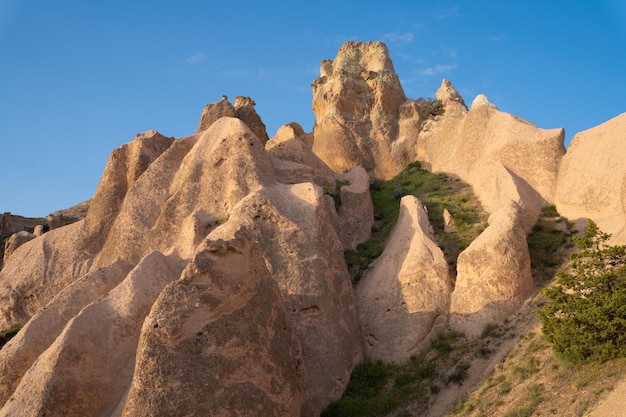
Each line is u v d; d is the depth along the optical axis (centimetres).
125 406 1739
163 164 3177
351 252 2936
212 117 4125
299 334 2256
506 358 2117
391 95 4266
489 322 2322
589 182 2773
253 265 1953
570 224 2759
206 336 1795
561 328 1919
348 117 4228
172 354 1759
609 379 1761
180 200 2911
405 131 4131
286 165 3278
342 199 3186
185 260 2569
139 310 2166
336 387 2222
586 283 1998
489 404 1931
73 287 2470
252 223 2439
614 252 2034
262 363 1853
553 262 2575
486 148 3347
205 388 1741
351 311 2481
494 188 3048
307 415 2114
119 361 2069
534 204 2914
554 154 3033
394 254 2677
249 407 1773
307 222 2528
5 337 3033
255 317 1892
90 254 3284
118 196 3394
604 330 1864
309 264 2377
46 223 4722
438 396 2119
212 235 2450
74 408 1934
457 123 3759
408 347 2367
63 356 1975
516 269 2398
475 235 2842
